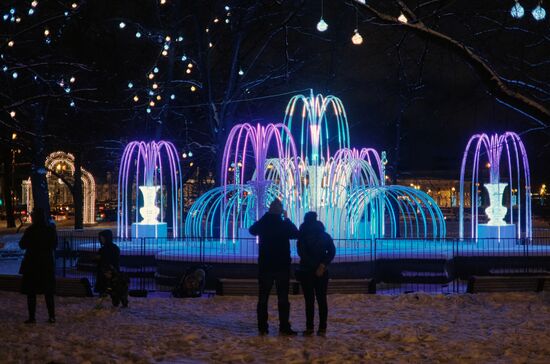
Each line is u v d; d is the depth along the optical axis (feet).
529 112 32.91
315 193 74.43
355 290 53.31
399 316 43.01
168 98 125.39
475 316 42.50
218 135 125.49
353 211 77.77
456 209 228.63
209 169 153.07
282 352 31.01
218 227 123.54
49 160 183.62
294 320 41.98
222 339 34.55
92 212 192.13
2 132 132.26
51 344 32.30
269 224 35.91
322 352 30.71
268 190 75.92
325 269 35.60
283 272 35.73
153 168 96.43
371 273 68.80
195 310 46.83
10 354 29.89
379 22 36.04
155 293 62.75
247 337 35.01
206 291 64.28
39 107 123.03
